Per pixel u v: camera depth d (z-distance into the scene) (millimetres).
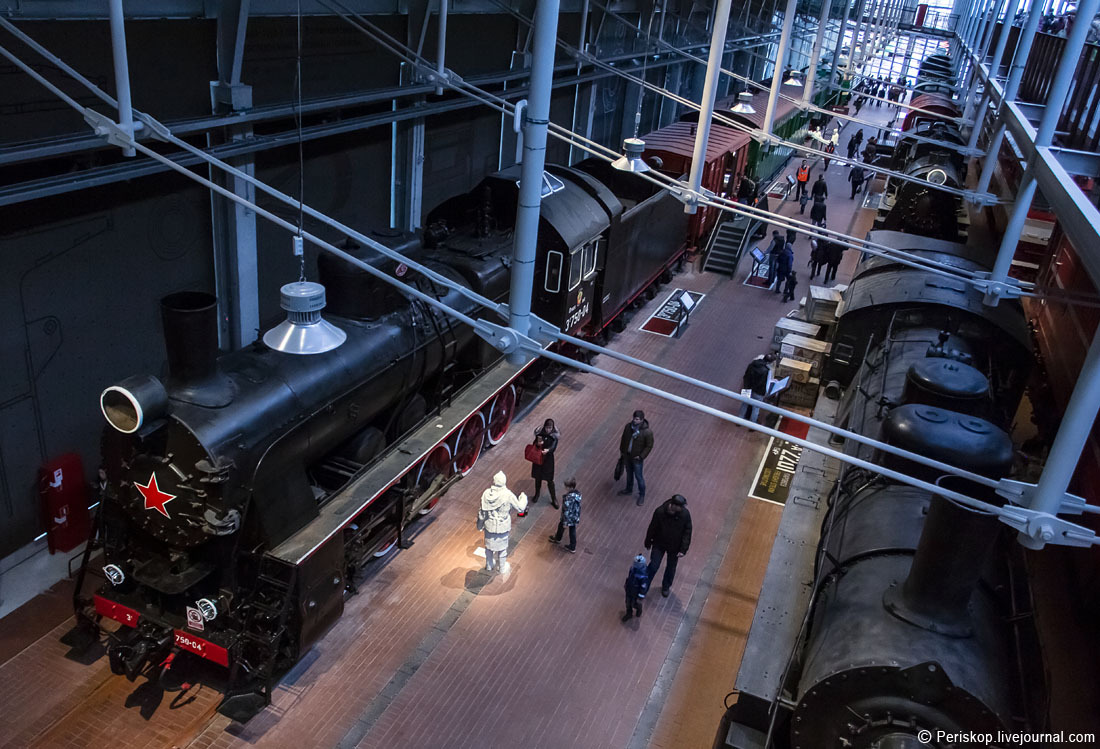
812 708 6523
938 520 6316
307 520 9125
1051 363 11336
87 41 9406
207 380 8203
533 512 12523
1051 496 4785
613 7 22594
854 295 13742
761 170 27750
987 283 9516
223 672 9352
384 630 10117
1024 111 11641
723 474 13945
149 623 8633
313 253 14055
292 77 12469
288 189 13172
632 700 9445
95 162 9703
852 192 30531
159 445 8062
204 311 7816
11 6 8477
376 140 14922
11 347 9586
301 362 9266
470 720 8977
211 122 10633
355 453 10453
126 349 11086
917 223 18719
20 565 10406
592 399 15914
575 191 15391
